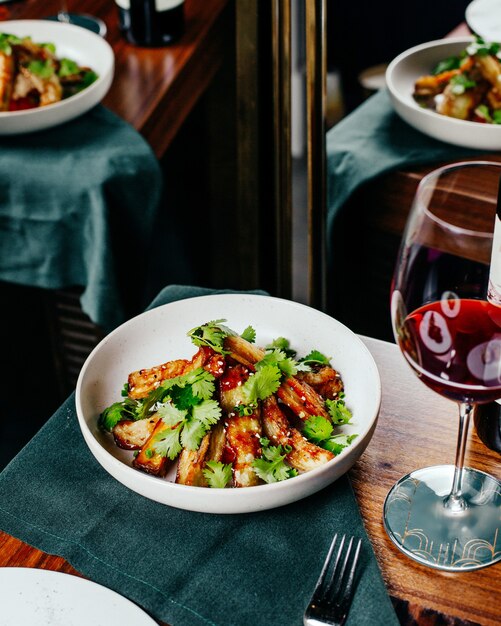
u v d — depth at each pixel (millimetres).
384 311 1880
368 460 1038
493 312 943
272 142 1416
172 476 1023
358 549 953
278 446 1021
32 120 1688
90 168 1639
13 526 994
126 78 1913
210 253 2615
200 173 2488
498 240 932
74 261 1755
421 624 922
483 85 1594
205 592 943
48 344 2271
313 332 1127
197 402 1019
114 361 1113
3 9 2205
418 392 1099
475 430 1057
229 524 987
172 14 1995
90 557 969
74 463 1042
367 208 1661
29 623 923
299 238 1412
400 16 2336
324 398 1078
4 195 1675
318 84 1242
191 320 1148
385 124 1658
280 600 936
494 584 942
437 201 1434
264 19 1327
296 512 991
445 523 978
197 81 2074
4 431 2141
